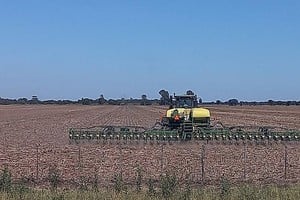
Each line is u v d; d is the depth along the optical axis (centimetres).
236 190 2192
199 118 4950
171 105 5188
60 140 5334
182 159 3638
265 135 4891
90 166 3322
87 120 9838
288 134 4919
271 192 2123
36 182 2702
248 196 2038
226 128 5000
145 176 2888
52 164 3419
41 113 14088
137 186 2330
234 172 3098
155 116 11669
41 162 3522
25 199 1988
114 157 3747
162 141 4750
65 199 1994
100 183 2608
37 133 6425
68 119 10319
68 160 3612
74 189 2331
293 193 2098
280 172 3114
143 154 3912
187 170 3150
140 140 4812
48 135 6097
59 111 16062
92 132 4900
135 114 12975
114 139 4850
